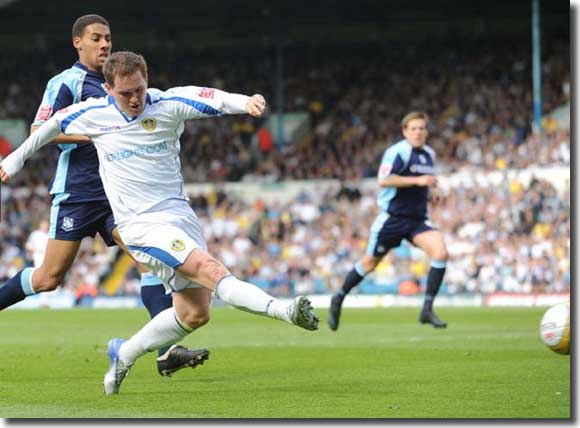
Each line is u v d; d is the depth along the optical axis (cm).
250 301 1811
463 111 10231
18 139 11231
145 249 1938
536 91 8775
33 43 12100
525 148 8656
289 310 1728
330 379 2275
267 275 8012
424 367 2480
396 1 11012
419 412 1769
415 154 3884
